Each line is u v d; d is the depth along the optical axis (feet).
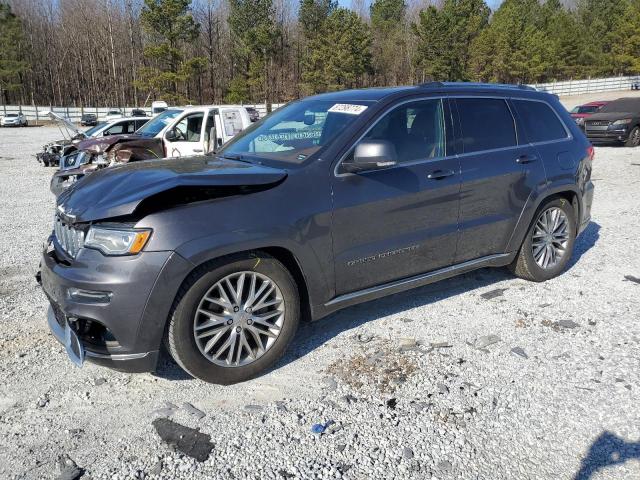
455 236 14.12
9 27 212.02
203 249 10.23
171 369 11.98
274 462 8.91
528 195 15.49
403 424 9.84
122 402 10.70
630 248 20.35
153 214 10.19
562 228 17.02
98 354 10.36
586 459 8.89
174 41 175.01
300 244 11.39
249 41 196.44
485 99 15.23
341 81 193.88
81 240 10.43
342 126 12.73
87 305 10.03
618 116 56.59
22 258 20.53
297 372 11.74
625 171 39.73
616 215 25.94
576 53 240.94
